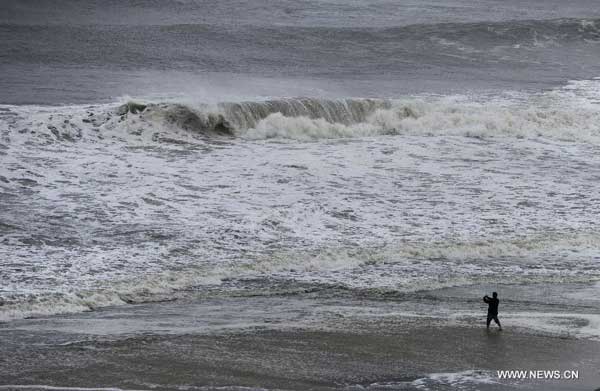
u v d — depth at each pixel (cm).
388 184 9338
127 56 18100
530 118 12625
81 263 6762
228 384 4562
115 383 4525
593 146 11700
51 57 17625
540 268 7294
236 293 6450
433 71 18012
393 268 7138
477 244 7694
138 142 10588
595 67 19388
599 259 7581
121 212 8006
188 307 6084
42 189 8506
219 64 17675
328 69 17762
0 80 14500
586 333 5675
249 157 10212
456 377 4766
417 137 11756
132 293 6300
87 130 10700
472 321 5897
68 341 5188
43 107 11781
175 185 8912
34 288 6194
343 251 7356
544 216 8556
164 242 7325
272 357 5012
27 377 4562
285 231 7762
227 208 8275
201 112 11419
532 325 5834
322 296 6450
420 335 5525
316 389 4534
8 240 7138
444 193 9112
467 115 12469
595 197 9262
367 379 4703
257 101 12094
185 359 4931
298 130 11650
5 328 5438
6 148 9688
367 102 12588
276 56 18988
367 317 5912
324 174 9588
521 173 10069
